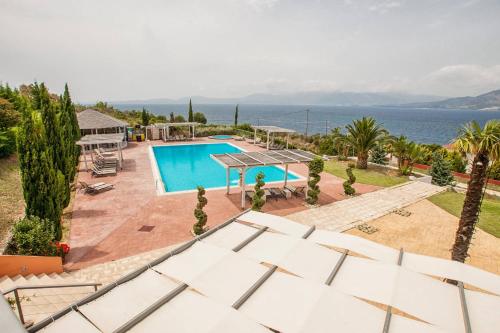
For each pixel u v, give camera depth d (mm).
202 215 13297
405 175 27094
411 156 26594
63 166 16062
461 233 10742
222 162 18172
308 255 7367
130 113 65875
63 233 13727
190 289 6012
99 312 5191
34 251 10266
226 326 4836
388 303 5715
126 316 5102
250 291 5797
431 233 14812
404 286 6219
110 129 36344
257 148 37938
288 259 7148
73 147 21891
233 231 8742
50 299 8539
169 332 4758
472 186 10289
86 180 22625
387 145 32406
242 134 47188
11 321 3611
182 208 17109
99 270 10828
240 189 21031
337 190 21688
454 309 5621
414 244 13656
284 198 19375
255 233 8469
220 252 7223
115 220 15281
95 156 31281
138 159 30562
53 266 10156
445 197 20500
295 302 5559
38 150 11555
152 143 40750
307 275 6578
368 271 6789
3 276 9234
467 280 6527
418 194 21000
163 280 6199
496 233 15039
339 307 5402
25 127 11094
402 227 15438
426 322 5410
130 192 19875
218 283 6051
